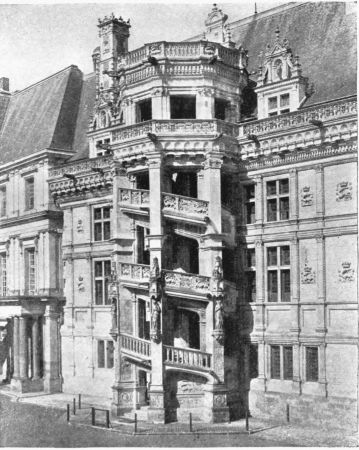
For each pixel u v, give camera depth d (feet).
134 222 118.62
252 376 114.21
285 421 106.32
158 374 106.73
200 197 113.70
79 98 166.30
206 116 113.80
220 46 116.57
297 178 108.88
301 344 105.81
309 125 105.09
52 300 146.41
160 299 107.34
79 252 143.54
